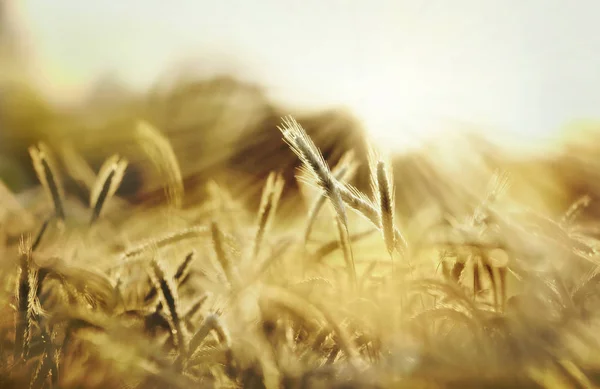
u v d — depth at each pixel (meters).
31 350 0.81
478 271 0.89
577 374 0.78
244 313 0.86
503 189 0.93
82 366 0.79
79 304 0.85
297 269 0.94
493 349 0.79
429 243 0.95
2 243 0.95
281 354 0.81
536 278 0.85
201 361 0.79
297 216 1.04
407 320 0.82
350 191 0.88
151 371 0.77
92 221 1.02
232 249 0.90
